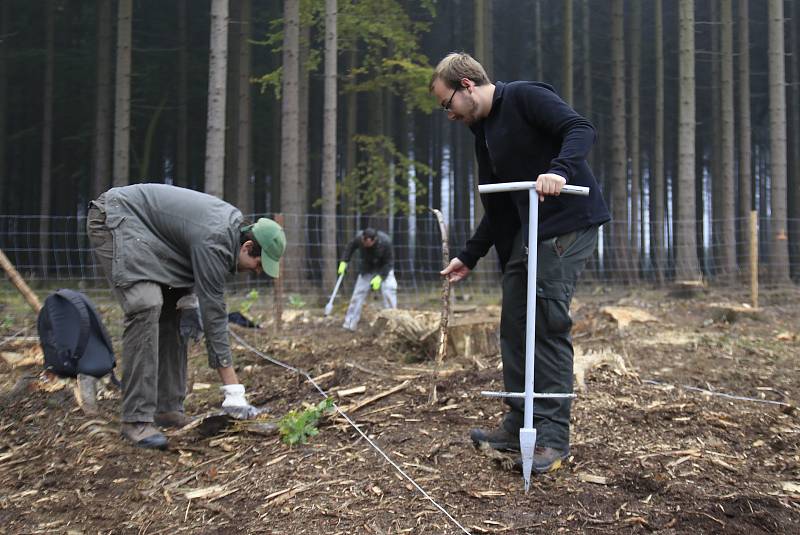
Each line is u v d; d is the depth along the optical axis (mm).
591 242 2670
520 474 2684
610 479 2637
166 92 17609
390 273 7383
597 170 22125
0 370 4664
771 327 6871
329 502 2527
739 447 3076
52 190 20672
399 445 3062
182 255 3324
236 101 15461
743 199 15195
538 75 19078
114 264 3168
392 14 12250
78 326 3305
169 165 21391
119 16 10977
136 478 2918
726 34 13055
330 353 5371
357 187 13586
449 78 2674
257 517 2471
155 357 3289
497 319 5398
